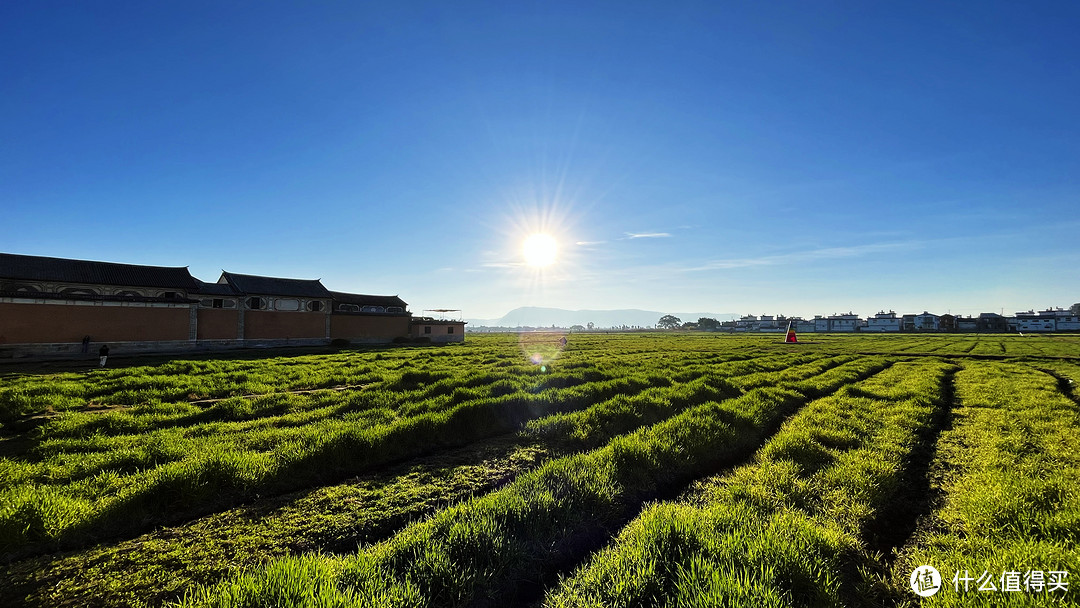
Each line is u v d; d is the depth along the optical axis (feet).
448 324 222.48
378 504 20.81
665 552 14.94
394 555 14.97
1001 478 20.68
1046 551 13.60
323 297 175.32
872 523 18.66
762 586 12.48
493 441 32.19
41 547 16.34
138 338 120.78
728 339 240.32
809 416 37.29
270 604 12.15
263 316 157.28
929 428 33.76
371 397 45.01
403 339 191.62
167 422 36.81
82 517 17.69
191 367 72.59
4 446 30.12
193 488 20.25
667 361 88.63
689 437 29.14
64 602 13.30
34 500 17.89
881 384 57.77
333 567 14.03
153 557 15.87
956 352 130.11
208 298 150.41
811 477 23.20
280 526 18.51
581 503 19.56
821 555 14.99
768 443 29.43
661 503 20.74
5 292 100.01
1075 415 35.88
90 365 85.40
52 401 42.65
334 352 127.13
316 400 45.73
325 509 20.20
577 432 32.07
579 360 93.09
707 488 22.89
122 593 13.76
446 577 13.89
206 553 16.21
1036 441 29.01
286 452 25.36
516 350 134.10
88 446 28.73
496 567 14.93
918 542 17.16
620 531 18.17
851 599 13.46
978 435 31.91
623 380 53.06
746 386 55.88
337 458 25.84
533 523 17.52
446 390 48.55
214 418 38.52
